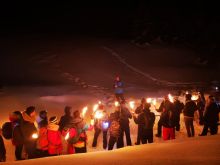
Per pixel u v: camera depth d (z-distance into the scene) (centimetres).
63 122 1225
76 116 1212
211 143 881
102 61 3056
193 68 2944
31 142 1128
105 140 1392
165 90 2317
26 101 1973
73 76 2608
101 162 753
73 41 3856
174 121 1402
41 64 2955
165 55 3312
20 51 3403
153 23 3984
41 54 3278
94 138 1418
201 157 722
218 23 3738
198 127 1639
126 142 1402
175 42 3672
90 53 3331
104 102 2002
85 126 1224
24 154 1179
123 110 1306
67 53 3322
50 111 1809
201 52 3416
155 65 2986
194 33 3716
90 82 2452
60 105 1930
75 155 900
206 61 3105
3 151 1082
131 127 1666
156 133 1572
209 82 2491
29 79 2523
